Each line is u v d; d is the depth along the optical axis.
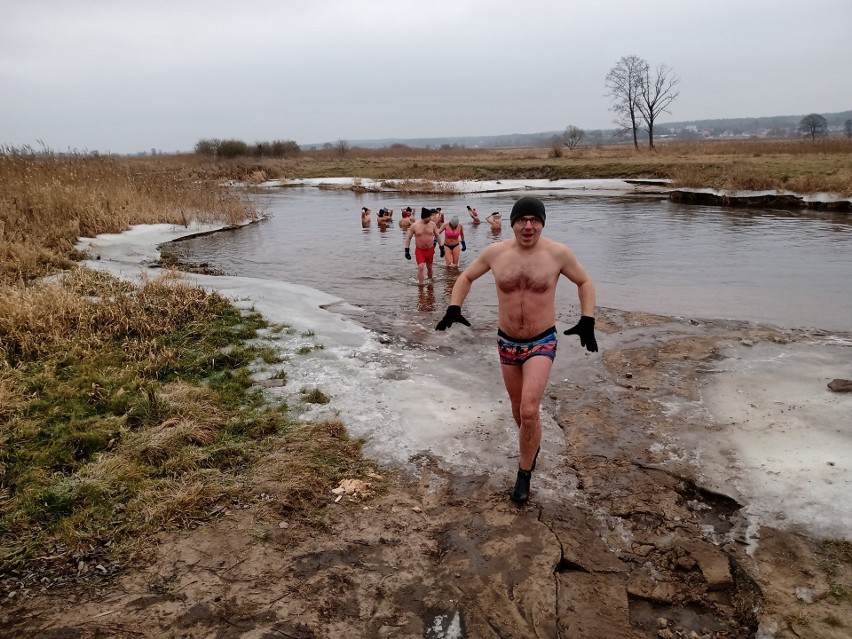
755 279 11.12
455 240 12.98
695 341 7.53
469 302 10.03
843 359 6.68
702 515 4.19
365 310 9.48
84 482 4.23
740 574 3.61
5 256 10.57
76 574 3.52
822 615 3.20
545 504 4.32
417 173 43.62
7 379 5.65
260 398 5.87
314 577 3.55
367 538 3.93
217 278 11.30
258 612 3.26
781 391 5.87
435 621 3.26
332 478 4.60
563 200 27.66
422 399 6.01
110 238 15.68
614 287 10.81
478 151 81.62
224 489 4.32
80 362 6.32
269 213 25.08
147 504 4.11
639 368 6.73
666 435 5.22
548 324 4.38
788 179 23.47
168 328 7.50
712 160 35.09
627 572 3.68
